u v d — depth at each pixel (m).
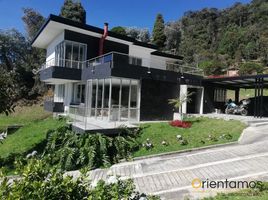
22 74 41.81
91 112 16.92
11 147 15.70
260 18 78.25
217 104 25.61
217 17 87.56
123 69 16.84
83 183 3.71
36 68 42.88
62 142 12.73
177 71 20.80
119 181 4.24
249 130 14.39
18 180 3.35
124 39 22.70
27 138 17.33
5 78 10.86
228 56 58.09
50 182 3.32
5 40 45.41
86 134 12.42
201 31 76.75
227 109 23.75
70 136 12.93
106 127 13.43
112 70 16.27
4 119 31.67
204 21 85.12
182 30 83.12
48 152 12.41
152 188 7.63
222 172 8.62
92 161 10.74
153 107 18.64
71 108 17.14
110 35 21.70
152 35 57.69
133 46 24.75
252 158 9.87
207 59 56.53
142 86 18.09
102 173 9.82
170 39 67.19
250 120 16.86
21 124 25.22
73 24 19.81
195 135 13.60
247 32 64.00
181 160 10.41
